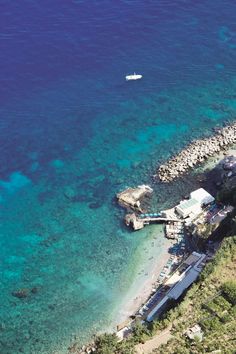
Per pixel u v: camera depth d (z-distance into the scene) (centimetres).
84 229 11906
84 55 17162
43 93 15825
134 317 9912
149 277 10669
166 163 13300
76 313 10219
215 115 14812
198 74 16438
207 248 10688
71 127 14750
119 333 9562
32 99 15625
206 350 8094
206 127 14375
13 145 14225
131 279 10706
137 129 14550
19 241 11781
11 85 16050
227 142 13675
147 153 13725
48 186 13075
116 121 14875
